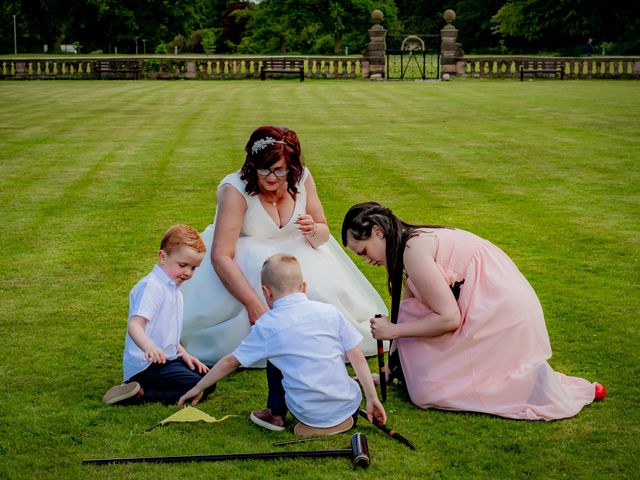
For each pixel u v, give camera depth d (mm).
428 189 9758
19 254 6977
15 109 19250
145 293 4160
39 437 3768
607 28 51500
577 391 4188
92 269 6559
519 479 3408
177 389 4227
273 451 3646
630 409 4086
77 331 5199
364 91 25656
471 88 27094
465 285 4145
